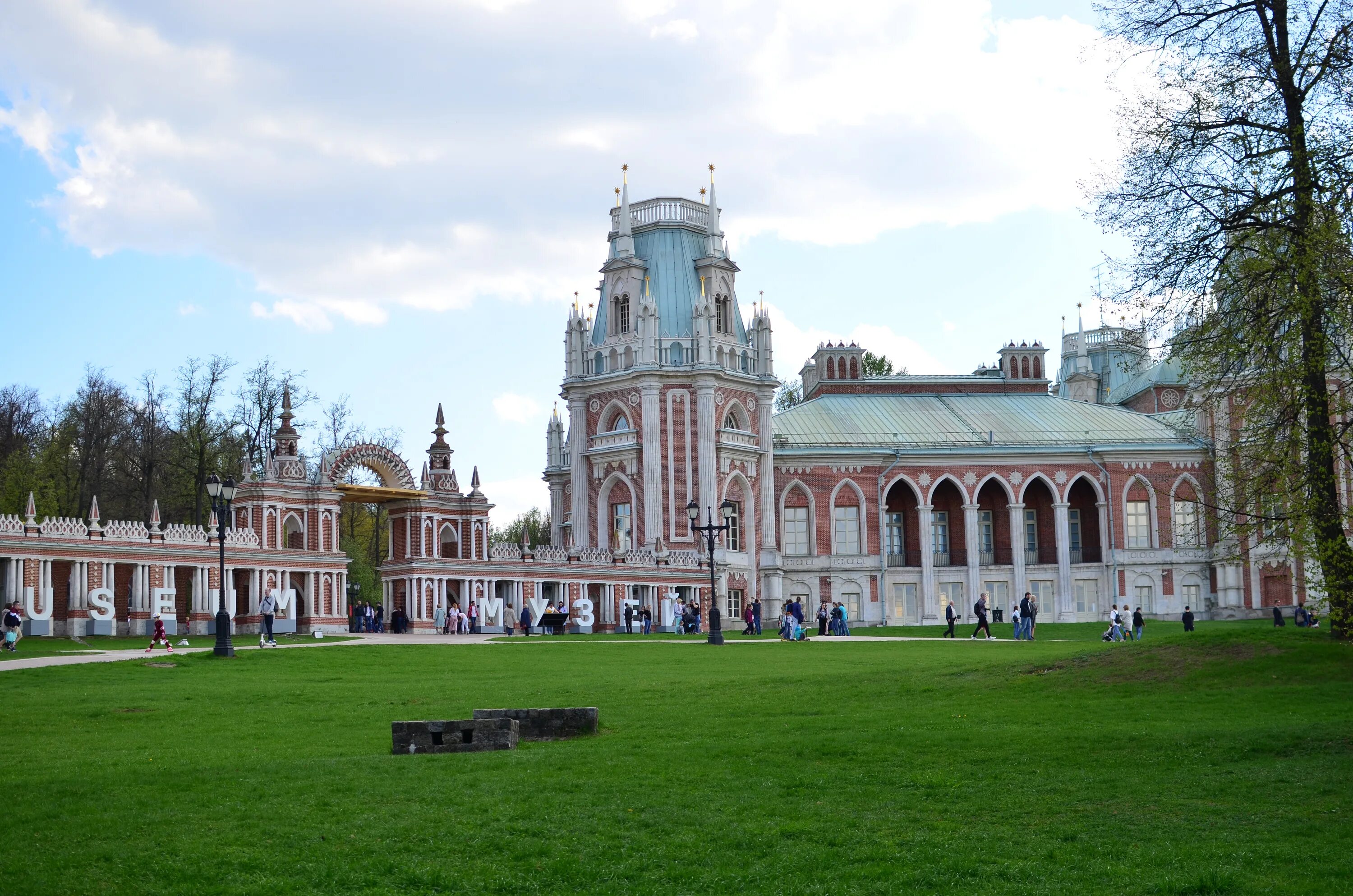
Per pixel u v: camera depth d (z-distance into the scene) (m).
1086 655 37.75
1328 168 32.25
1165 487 111.25
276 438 82.44
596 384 103.12
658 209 105.50
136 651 57.50
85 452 100.38
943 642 67.12
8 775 25.53
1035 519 115.06
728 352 103.69
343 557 81.88
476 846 20.56
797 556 107.81
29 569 67.62
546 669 48.09
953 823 21.50
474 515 89.25
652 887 18.94
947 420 114.19
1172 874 18.66
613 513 102.44
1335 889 17.78
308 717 34.44
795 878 19.14
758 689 38.41
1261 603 106.50
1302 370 32.59
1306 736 25.44
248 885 18.81
